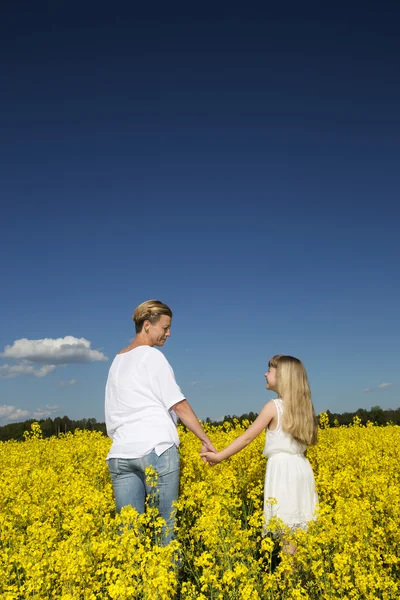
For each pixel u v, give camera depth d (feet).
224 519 15.08
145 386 15.81
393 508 17.39
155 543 14.62
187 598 12.35
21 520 19.03
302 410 16.85
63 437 41.45
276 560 15.92
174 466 15.51
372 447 31.91
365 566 13.61
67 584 12.78
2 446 38.32
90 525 15.83
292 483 16.57
